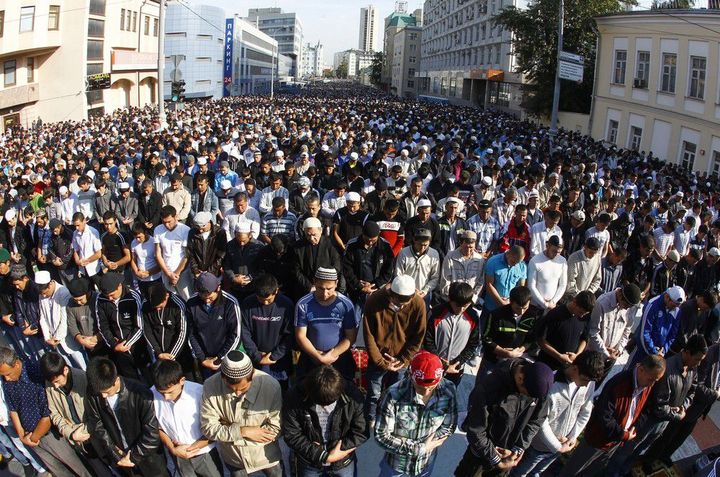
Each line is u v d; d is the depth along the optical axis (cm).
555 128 2633
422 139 1728
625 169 1766
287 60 14175
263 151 1524
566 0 3569
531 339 552
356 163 1205
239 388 423
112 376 421
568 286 712
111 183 1141
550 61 3678
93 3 3875
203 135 2012
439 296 681
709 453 534
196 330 561
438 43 7994
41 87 3688
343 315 538
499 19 3978
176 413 441
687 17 2309
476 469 462
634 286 563
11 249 925
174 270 747
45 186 1238
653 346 582
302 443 425
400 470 437
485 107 5688
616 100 2956
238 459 454
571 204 1034
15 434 496
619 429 454
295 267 664
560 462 529
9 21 3189
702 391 514
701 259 854
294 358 651
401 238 768
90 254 837
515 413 422
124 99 4784
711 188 1548
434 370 401
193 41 6438
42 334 659
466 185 1068
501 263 654
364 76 18512
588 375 425
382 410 426
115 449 450
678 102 2416
